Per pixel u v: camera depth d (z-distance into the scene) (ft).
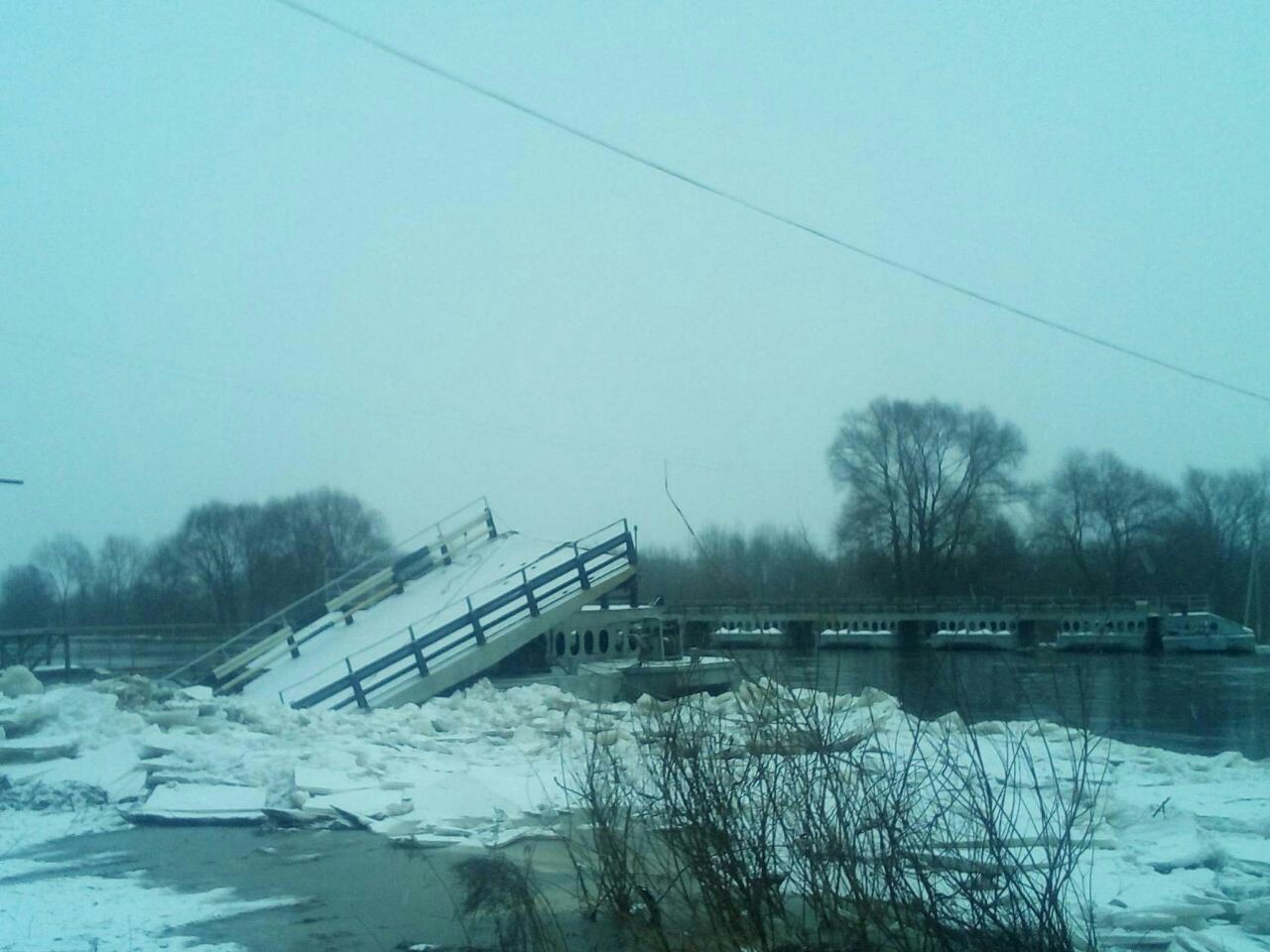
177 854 35.27
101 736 49.49
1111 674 69.72
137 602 198.29
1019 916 21.42
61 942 25.40
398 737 53.01
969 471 160.97
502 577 89.25
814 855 23.54
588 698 66.03
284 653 92.48
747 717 26.96
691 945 23.80
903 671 63.82
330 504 195.42
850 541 159.33
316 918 27.63
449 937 25.95
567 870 31.55
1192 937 22.94
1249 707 83.56
